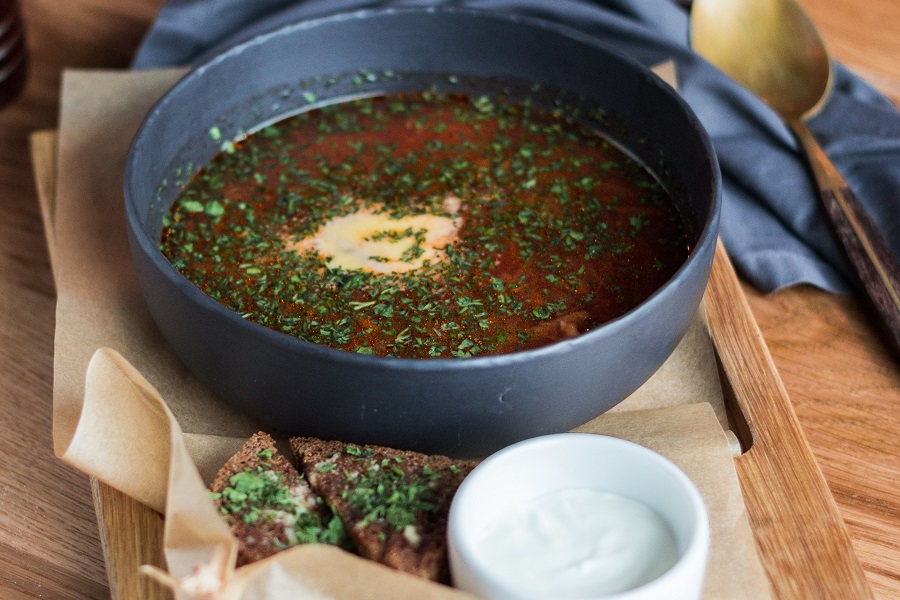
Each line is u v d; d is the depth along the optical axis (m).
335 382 0.47
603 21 0.66
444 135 0.61
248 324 0.47
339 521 0.47
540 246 0.55
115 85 0.64
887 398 0.55
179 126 0.57
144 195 0.55
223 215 0.57
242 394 0.49
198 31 0.68
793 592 0.47
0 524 0.51
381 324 0.52
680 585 0.43
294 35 0.60
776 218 0.62
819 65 0.66
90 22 0.73
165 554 0.45
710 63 0.65
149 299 0.51
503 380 0.47
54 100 0.69
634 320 0.47
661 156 0.58
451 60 0.62
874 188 0.62
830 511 0.49
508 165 0.59
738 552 0.47
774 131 0.64
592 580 0.44
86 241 0.58
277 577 0.44
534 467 0.46
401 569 0.45
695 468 0.49
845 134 0.63
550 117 0.62
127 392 0.49
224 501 0.48
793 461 0.51
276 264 0.55
